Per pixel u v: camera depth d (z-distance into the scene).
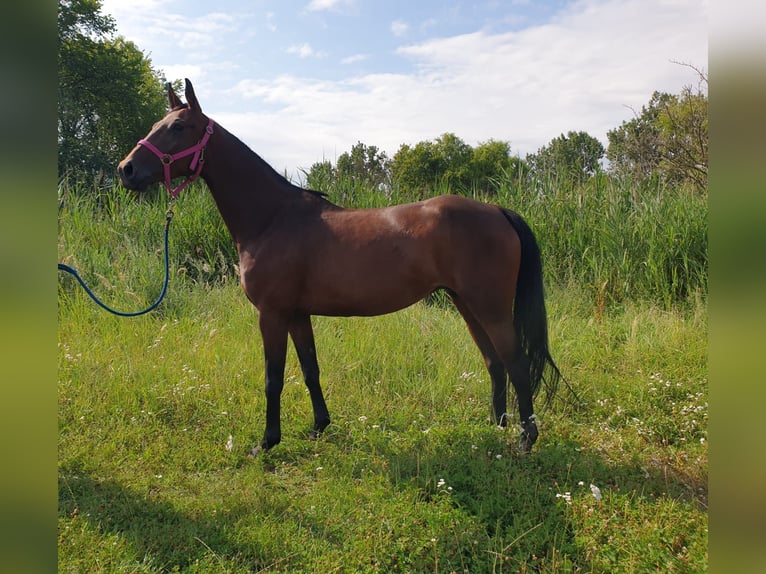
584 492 2.86
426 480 2.99
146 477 3.15
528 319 3.32
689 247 6.57
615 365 4.84
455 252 3.22
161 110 30.98
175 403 4.02
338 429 3.82
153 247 7.32
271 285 3.40
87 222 7.61
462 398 4.29
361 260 3.28
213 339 5.16
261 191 3.52
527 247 3.32
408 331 5.25
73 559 2.37
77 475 3.17
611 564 2.35
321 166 7.99
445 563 2.39
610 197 7.25
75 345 4.79
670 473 3.05
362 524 2.65
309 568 2.36
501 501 2.79
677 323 5.31
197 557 2.44
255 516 2.73
